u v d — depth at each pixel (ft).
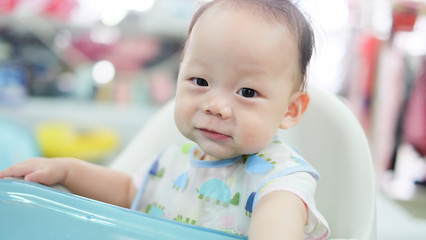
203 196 2.07
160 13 6.41
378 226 4.95
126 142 6.13
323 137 2.42
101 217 1.40
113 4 6.34
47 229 1.38
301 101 1.97
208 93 1.73
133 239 1.34
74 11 6.23
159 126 2.87
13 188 1.50
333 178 2.29
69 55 6.48
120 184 2.33
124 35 6.60
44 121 6.04
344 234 2.09
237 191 1.96
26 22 6.12
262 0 1.81
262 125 1.73
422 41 5.29
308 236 1.74
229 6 1.77
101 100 6.51
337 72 5.82
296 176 1.75
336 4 5.71
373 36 5.32
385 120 5.57
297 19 1.83
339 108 2.43
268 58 1.69
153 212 2.24
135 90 6.58
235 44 1.66
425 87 5.33
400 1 4.83
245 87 1.69
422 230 4.89
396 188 5.79
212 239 1.37
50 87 6.43
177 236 1.36
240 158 2.04
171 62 6.70
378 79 5.43
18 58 6.33
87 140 5.80
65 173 2.12
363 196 2.13
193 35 1.77
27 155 3.99
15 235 1.37
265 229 1.51
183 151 2.33
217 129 1.73
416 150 5.51
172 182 2.25
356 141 2.29
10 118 5.92
